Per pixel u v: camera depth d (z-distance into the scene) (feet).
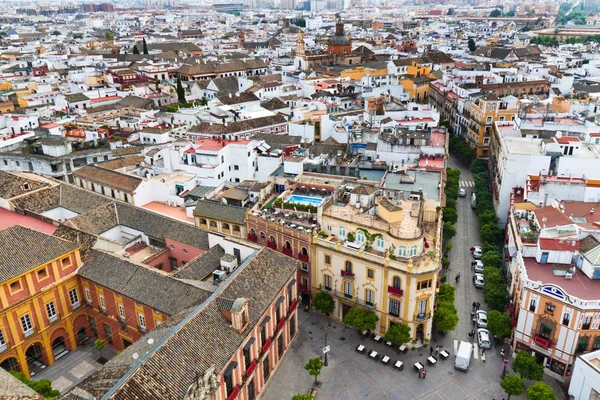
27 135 498.28
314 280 320.09
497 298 310.45
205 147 430.20
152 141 529.86
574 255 283.59
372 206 313.12
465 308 328.49
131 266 280.92
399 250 281.74
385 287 288.10
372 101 565.12
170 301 256.32
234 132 515.50
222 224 351.05
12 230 271.69
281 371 276.21
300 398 234.17
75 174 431.84
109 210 358.23
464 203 484.33
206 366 206.80
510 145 428.15
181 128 577.43
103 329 293.84
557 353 264.31
